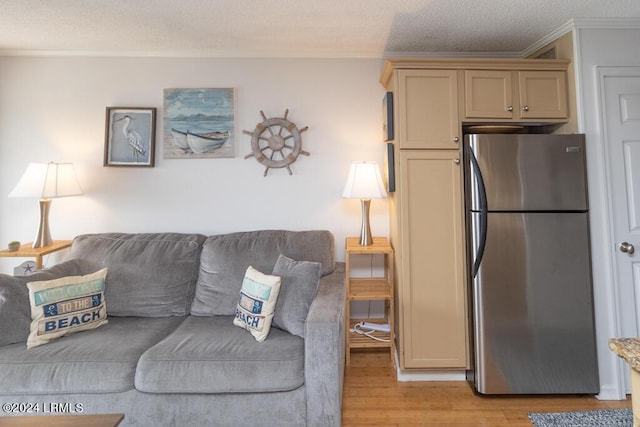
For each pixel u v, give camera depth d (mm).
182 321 1965
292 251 2164
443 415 1756
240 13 1959
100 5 1871
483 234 1882
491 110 2016
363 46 2416
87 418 1108
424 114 2018
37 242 2254
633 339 833
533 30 2145
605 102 1963
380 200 2547
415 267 2023
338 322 1528
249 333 1727
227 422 1513
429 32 2189
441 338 2018
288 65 2537
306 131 2545
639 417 752
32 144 2492
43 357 1514
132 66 2514
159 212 2539
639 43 1986
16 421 1084
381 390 1981
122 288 2020
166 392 1493
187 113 2520
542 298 1884
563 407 1815
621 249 1925
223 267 2098
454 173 2014
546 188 1884
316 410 1507
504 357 1889
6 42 2342
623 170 1956
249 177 2545
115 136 2494
